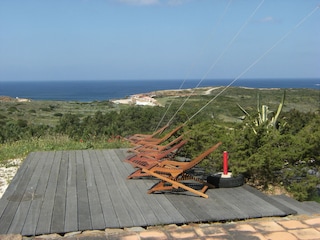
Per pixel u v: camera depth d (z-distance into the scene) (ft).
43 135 32.86
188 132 18.62
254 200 13.56
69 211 12.43
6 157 24.94
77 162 20.31
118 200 13.58
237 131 17.62
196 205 12.98
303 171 16.44
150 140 21.26
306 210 12.92
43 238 10.54
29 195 14.24
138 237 10.54
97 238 10.49
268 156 16.01
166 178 14.25
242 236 10.58
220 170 17.80
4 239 10.26
